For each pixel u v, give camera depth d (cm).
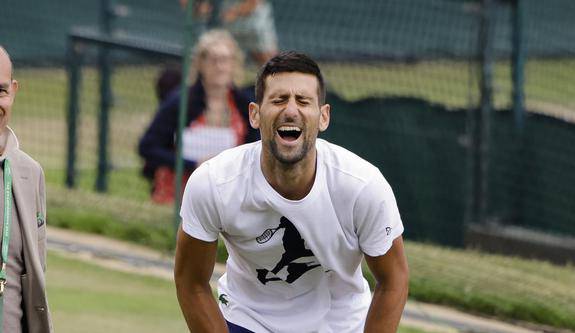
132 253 2550
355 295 1452
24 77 4288
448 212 2906
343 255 1375
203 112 2877
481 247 2797
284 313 1434
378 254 1356
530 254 2730
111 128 3788
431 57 3772
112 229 2675
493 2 2831
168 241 2595
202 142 2872
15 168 1289
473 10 2844
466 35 4116
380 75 3959
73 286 2277
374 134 2991
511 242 2753
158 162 2983
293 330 1432
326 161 1334
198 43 2947
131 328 2028
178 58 3014
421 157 2944
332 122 2988
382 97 2991
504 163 2927
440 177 2916
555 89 3669
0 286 1262
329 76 3984
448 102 3616
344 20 4584
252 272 1412
